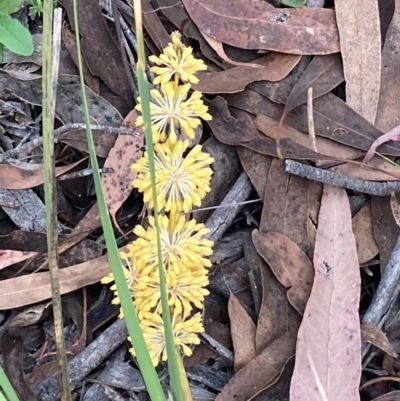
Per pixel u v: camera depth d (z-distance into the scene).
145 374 0.23
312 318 0.31
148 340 0.29
